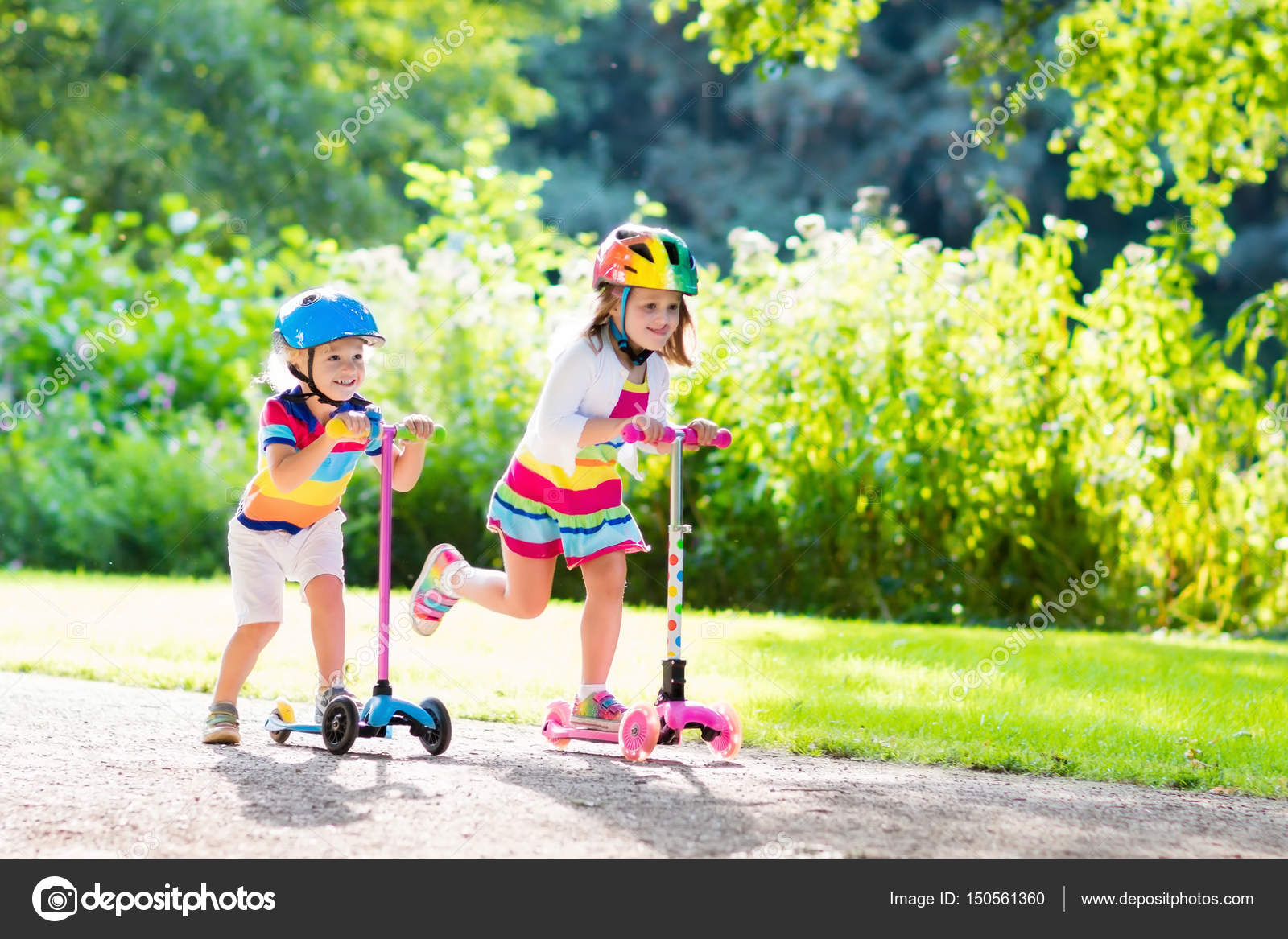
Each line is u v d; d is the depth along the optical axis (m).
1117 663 21.86
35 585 30.05
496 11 72.19
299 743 14.70
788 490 30.91
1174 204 89.00
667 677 14.70
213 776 12.40
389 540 14.32
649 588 31.61
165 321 37.72
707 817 11.16
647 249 14.68
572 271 35.59
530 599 15.59
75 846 10.19
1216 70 34.34
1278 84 33.84
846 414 30.84
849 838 10.71
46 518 34.66
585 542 15.05
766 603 31.19
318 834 10.48
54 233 40.09
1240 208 96.00
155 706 16.80
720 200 87.19
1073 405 31.09
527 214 44.72
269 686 18.56
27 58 59.81
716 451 31.55
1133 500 30.84
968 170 87.38
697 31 32.12
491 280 34.66
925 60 88.56
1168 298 32.00
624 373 15.16
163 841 10.30
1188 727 16.14
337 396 14.80
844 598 30.78
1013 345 31.00
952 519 30.94
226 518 35.28
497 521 15.61
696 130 92.56
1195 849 10.95
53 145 59.75
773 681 18.98
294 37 62.00
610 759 14.06
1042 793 12.77
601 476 15.20
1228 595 31.09
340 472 14.99
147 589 29.83
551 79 87.50
